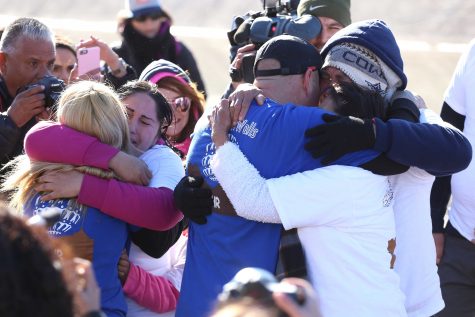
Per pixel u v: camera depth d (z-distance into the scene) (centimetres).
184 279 764
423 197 785
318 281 712
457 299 1079
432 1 3634
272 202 698
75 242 748
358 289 711
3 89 1027
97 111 775
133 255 838
